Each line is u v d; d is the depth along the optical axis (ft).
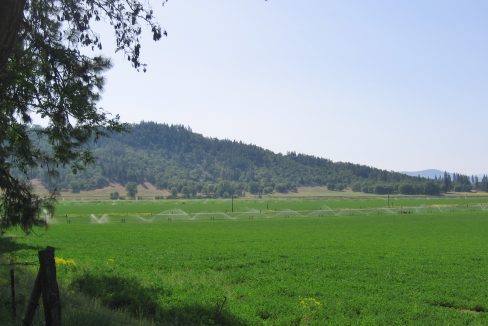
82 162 48.75
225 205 542.16
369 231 219.41
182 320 50.21
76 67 43.60
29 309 26.84
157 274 85.92
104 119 45.37
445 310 62.03
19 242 137.08
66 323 33.63
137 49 42.24
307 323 54.39
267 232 214.48
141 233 203.31
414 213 362.74
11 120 42.91
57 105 42.42
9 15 28.99
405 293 73.05
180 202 631.15
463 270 97.76
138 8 40.29
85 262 98.27
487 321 57.31
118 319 40.57
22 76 37.58
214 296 64.39
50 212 51.65
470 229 228.43
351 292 72.84
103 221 298.56
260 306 60.80
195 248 142.00
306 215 358.23
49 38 42.42
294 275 90.74
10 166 47.55
